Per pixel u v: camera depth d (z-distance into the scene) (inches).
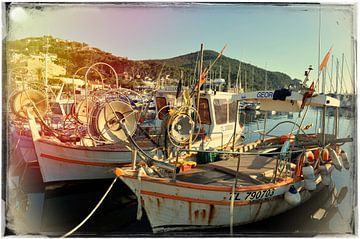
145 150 237.8
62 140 265.3
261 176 177.3
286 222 171.5
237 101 237.5
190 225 156.6
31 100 243.4
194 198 151.1
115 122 191.8
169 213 154.6
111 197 235.8
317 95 185.6
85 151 248.7
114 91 219.3
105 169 251.4
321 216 174.9
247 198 156.9
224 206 152.8
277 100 213.0
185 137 215.3
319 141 219.0
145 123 311.1
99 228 174.9
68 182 248.2
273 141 305.4
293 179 179.0
